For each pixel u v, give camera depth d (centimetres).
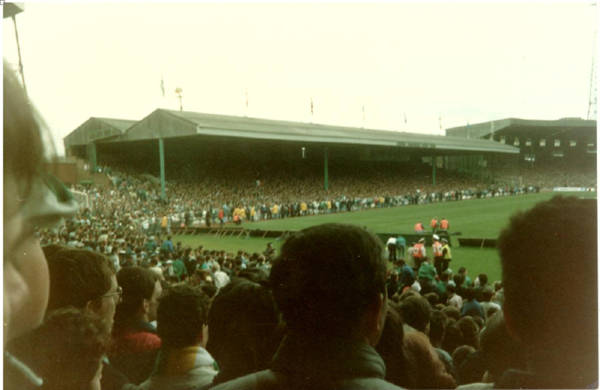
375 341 166
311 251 157
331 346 152
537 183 8019
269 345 238
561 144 8525
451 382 303
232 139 5794
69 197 106
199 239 3478
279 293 159
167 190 5403
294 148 7481
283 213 5066
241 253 1831
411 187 7188
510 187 7475
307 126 6331
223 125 4878
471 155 8819
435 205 6009
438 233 2805
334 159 7981
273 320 244
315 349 153
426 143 6631
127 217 3609
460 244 2850
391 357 240
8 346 167
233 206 4775
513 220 145
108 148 6019
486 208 5281
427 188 7206
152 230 3688
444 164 8969
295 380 151
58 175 102
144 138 4941
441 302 1064
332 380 147
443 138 7419
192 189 5647
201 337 277
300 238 164
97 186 4759
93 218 3250
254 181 6569
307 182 6881
